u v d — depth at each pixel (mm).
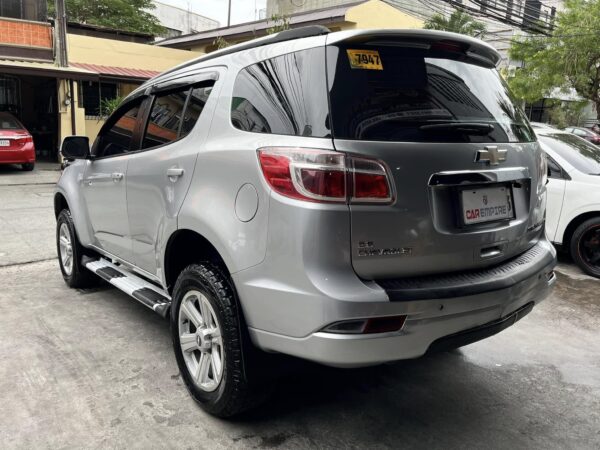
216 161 2555
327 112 2160
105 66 17703
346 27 18109
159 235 3076
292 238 2139
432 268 2311
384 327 2111
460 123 2383
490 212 2525
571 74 12797
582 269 5586
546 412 2910
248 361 2459
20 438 2543
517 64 18906
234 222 2404
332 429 2689
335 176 2084
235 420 2740
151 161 3178
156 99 3420
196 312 2789
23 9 15047
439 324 2229
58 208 5051
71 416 2736
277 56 2479
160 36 31531
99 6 27953
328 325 2078
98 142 4152
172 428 2656
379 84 2277
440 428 2729
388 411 2875
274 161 2225
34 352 3457
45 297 4547
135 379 3139
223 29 21766
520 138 2779
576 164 5730
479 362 3506
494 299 2377
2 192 10367
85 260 4418
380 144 2158
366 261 2143
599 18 12039
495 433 2695
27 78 18453
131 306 4352
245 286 2350
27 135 13320
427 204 2246
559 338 3947
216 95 2783
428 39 2414
